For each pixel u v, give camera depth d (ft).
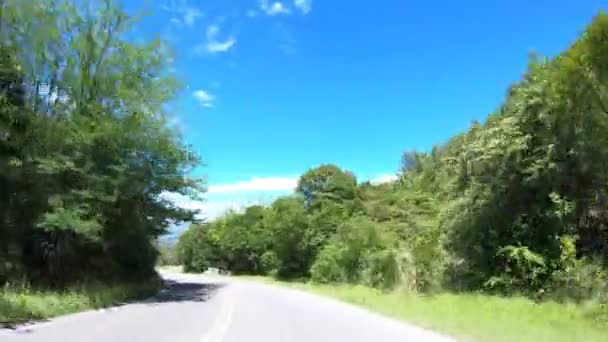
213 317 61.62
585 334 43.29
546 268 74.38
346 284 139.64
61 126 84.38
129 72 95.20
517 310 59.88
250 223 290.56
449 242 88.89
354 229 157.28
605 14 55.06
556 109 68.54
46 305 60.39
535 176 74.64
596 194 71.56
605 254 71.15
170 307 77.25
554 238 76.38
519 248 75.46
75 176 86.53
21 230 83.30
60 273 88.33
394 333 47.73
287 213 224.33
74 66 88.63
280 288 152.15
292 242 219.20
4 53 72.90
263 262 264.72
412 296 89.20
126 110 92.99
